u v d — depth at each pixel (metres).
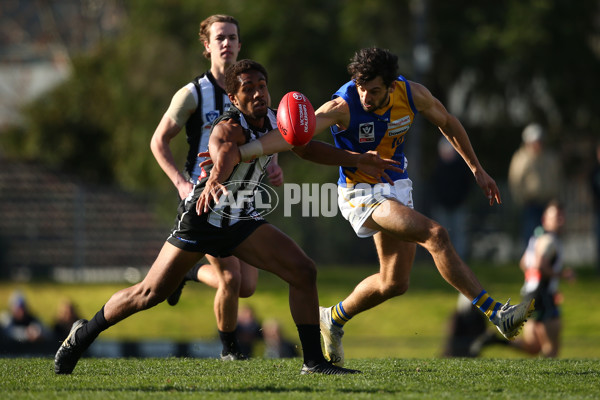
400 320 46.12
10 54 115.00
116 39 89.31
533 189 54.91
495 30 70.88
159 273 17.38
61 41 110.75
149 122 75.38
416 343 39.09
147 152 74.88
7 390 16.58
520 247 65.75
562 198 70.75
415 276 55.22
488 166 77.25
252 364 21.31
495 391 16.64
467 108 76.69
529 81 73.50
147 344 33.09
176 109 21.64
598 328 44.38
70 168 91.56
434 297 50.03
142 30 76.12
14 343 36.91
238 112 17.19
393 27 73.25
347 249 61.91
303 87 71.44
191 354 32.84
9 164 65.00
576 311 47.28
